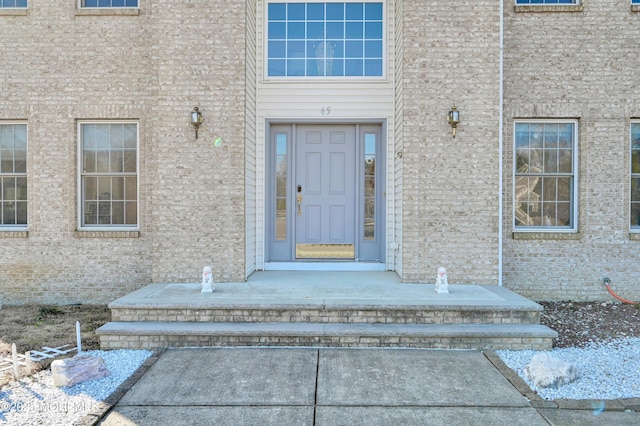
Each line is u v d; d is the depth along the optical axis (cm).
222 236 640
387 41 724
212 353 475
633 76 695
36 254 709
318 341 494
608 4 695
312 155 745
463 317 516
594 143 699
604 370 434
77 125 714
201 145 639
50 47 705
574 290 702
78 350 483
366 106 726
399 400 373
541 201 720
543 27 700
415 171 632
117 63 704
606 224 702
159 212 638
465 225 630
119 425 334
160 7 637
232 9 639
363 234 746
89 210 726
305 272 719
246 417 345
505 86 702
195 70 637
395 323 516
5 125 723
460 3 628
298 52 736
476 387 397
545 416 348
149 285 622
